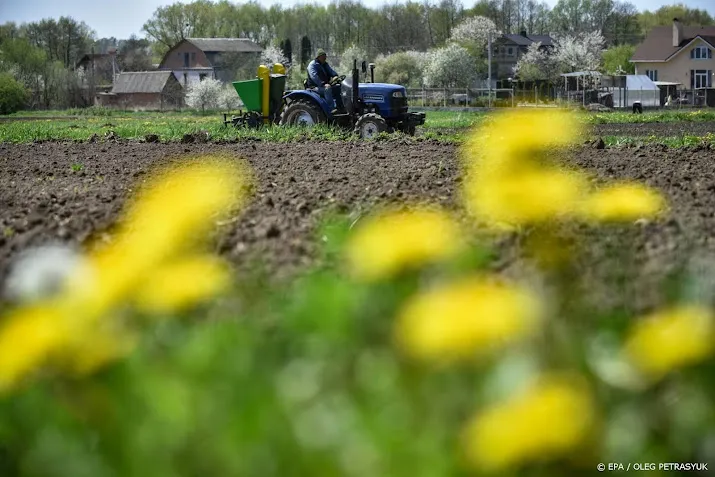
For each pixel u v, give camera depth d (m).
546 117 6.75
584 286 10.84
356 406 5.60
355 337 6.93
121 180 43.19
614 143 68.19
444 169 44.75
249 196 32.53
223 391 5.88
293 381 6.14
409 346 5.48
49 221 27.36
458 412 5.21
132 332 6.36
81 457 5.66
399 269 6.96
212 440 5.40
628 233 16.59
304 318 7.27
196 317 7.56
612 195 8.47
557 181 6.72
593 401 5.33
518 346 5.43
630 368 5.71
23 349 5.39
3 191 39.47
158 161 55.88
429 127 121.50
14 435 6.00
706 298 8.62
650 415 5.69
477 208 7.84
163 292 6.12
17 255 20.08
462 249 7.38
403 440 5.09
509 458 4.31
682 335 5.35
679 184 35.16
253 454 5.31
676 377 5.75
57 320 5.61
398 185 36.38
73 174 47.84
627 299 10.41
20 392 5.81
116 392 5.78
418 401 5.34
